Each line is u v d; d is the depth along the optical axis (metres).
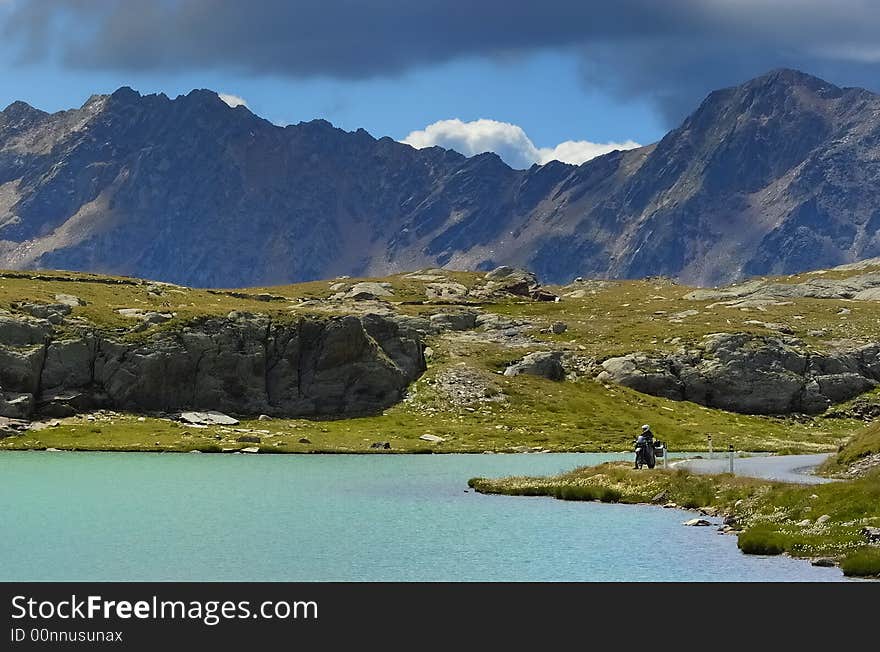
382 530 64.31
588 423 150.00
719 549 58.09
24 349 134.88
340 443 130.88
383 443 128.88
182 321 147.38
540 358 169.75
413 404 153.50
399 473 99.62
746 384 170.62
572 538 61.72
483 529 64.75
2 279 170.75
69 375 137.62
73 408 134.62
